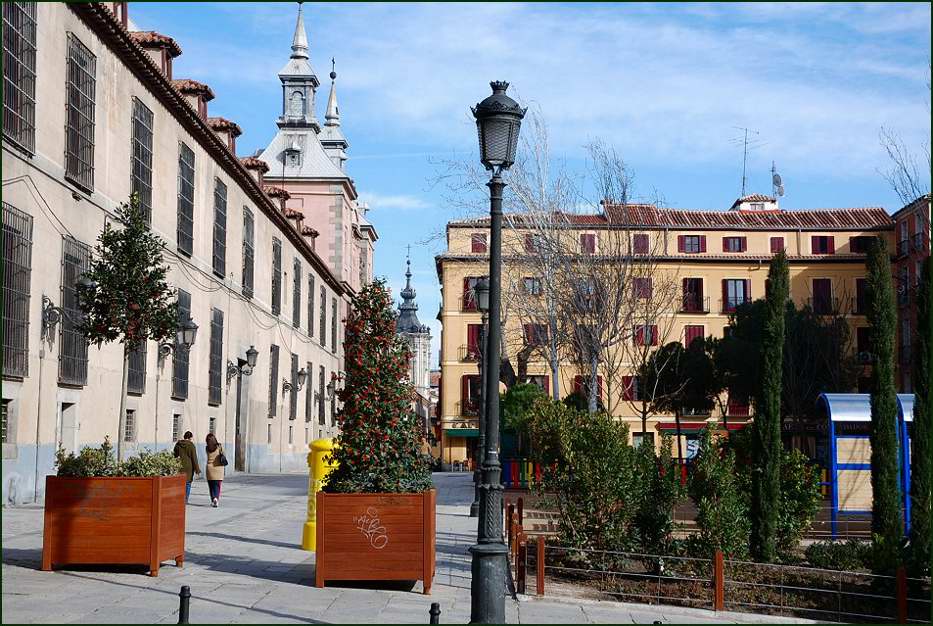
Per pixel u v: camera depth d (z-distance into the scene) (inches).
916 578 552.4
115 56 974.4
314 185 2529.5
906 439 769.6
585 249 1263.5
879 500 623.2
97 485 467.2
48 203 816.3
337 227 2524.6
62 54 844.0
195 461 922.7
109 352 960.3
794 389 1903.3
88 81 901.8
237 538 655.1
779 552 633.0
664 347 1834.4
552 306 1254.3
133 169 1027.9
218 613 389.7
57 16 832.9
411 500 467.2
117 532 466.6
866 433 823.1
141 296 566.3
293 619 386.6
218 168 1407.5
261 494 1109.7
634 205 1325.0
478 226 1330.0
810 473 647.8
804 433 1927.9
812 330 1955.0
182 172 1219.9
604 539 580.7
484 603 379.9
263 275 1734.7
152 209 1093.8
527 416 738.8
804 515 645.3
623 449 590.2
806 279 2443.4
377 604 429.7
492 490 390.0
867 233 2459.4
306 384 2159.2
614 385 2065.7
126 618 367.6
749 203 2731.3
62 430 871.1
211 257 1373.0
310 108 2571.4
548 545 637.3
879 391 631.2
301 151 2549.2
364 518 465.7
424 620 396.5
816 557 625.9
